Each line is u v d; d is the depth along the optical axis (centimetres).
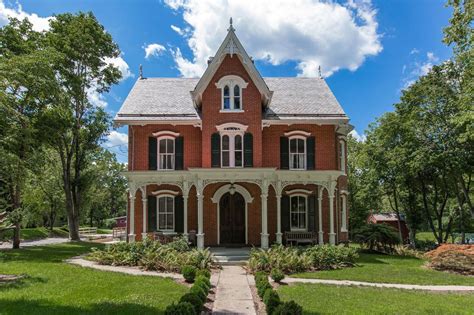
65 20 3119
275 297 901
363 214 4116
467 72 1902
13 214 2012
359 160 3434
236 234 2334
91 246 2673
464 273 1617
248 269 1595
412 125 2666
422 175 2842
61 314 890
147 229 2323
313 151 2383
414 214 3272
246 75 2295
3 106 1689
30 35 2655
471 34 1586
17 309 932
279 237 2158
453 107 2425
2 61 1786
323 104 2466
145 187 2319
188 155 2361
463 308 992
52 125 2442
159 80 2766
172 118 2317
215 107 2277
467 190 2706
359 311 944
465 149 2450
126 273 1480
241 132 2267
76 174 3406
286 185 2269
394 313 930
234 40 2264
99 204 6744
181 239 1969
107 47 3281
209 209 2325
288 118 2319
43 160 2161
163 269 1564
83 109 3294
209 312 963
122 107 2405
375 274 1523
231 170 2098
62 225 5769
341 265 1695
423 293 1205
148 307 956
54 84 2078
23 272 1469
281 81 2772
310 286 1266
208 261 1645
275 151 2370
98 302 1005
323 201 2400
